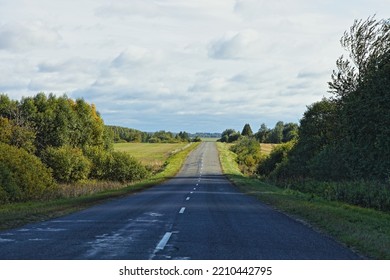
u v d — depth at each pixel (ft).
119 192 114.93
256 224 48.42
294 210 64.75
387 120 93.91
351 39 121.08
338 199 96.07
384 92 96.27
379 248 32.76
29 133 208.23
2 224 46.52
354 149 103.81
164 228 44.01
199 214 58.70
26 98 246.47
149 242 35.17
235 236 38.88
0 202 99.50
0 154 114.73
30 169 120.98
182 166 330.13
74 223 48.03
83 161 200.13
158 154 441.27
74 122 252.83
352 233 40.19
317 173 139.85
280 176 209.26
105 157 223.51
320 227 46.62
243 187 142.72
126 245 33.71
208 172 277.44
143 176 234.17
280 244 35.06
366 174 101.45
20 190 110.63
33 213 57.41
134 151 479.00
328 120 170.09
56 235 38.63
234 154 494.18
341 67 125.80
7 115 235.61
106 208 68.39
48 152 195.72
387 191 80.53
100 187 144.25
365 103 100.48
